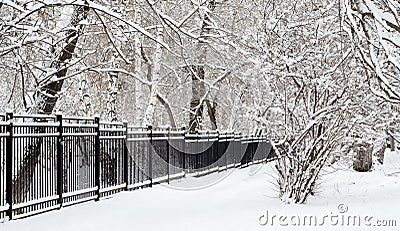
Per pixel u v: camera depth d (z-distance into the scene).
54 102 14.88
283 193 14.43
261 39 14.77
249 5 19.36
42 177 10.95
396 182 19.59
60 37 14.50
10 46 12.34
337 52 14.25
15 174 10.23
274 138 14.41
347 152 17.12
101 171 13.84
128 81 28.11
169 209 12.41
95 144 13.27
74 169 12.31
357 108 13.69
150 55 25.52
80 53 19.33
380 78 6.48
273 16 15.52
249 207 13.11
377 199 14.94
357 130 16.31
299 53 14.23
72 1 10.95
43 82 14.38
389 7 6.19
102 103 27.25
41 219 10.25
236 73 19.20
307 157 14.09
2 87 20.42
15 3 11.87
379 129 18.41
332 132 13.87
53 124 11.32
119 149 14.81
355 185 18.94
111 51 21.20
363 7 6.52
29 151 10.50
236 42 17.89
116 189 14.49
